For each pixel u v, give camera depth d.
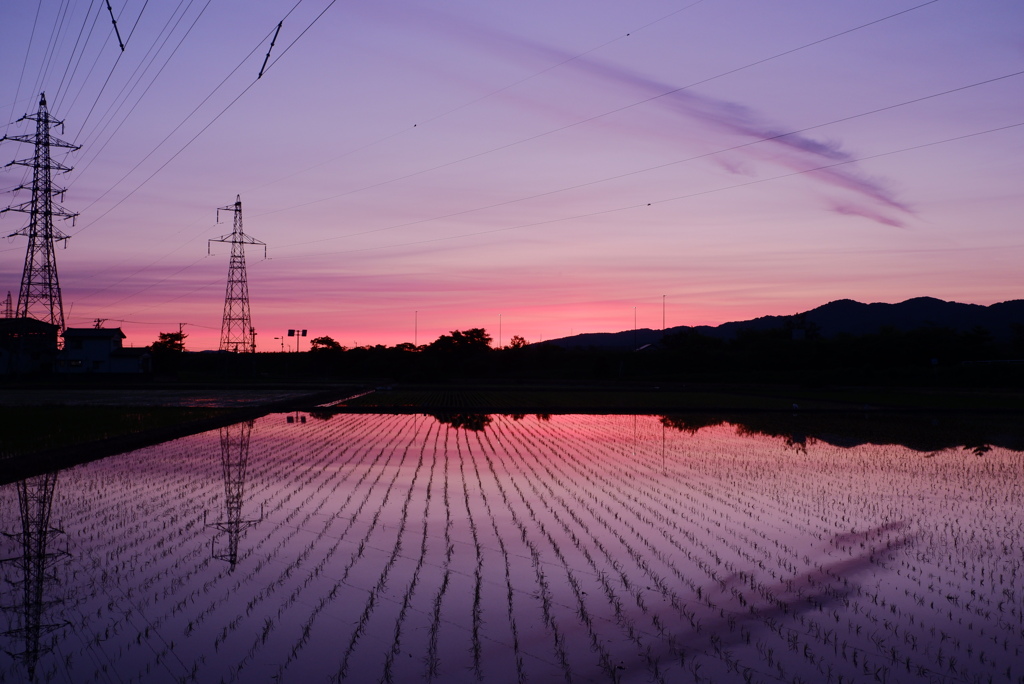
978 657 7.23
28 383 64.25
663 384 78.12
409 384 79.50
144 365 79.12
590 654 7.22
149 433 25.34
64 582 9.34
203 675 6.76
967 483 16.97
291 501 14.40
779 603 8.66
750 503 14.44
